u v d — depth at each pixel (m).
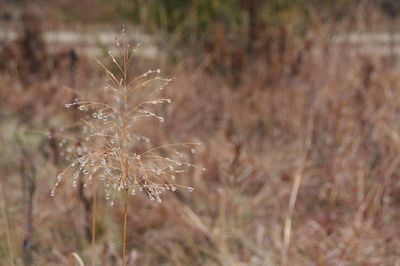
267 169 3.82
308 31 5.25
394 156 3.73
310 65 4.60
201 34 5.93
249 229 3.33
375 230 3.24
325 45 4.80
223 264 2.94
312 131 4.01
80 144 2.39
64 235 3.12
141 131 3.72
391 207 3.46
